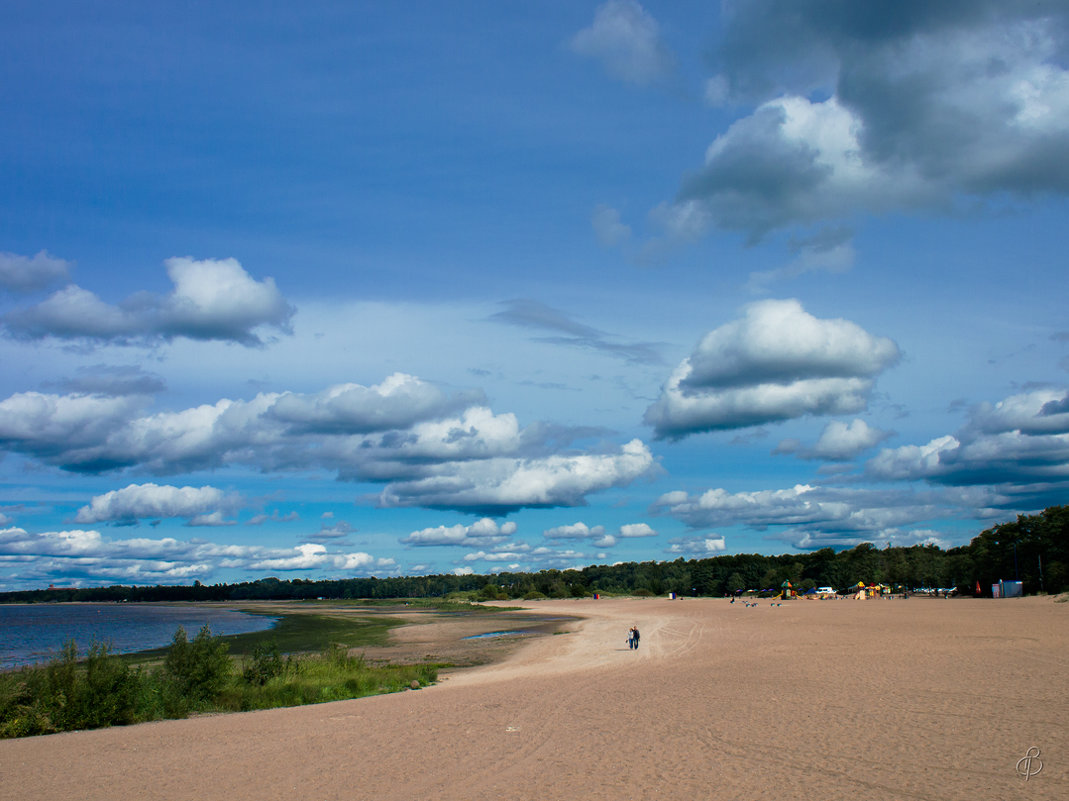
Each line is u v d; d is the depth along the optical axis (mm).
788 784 13180
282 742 19125
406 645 64375
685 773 14219
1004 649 37125
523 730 19391
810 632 56906
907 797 12164
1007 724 17906
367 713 24156
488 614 130250
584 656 47812
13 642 87625
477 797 13023
